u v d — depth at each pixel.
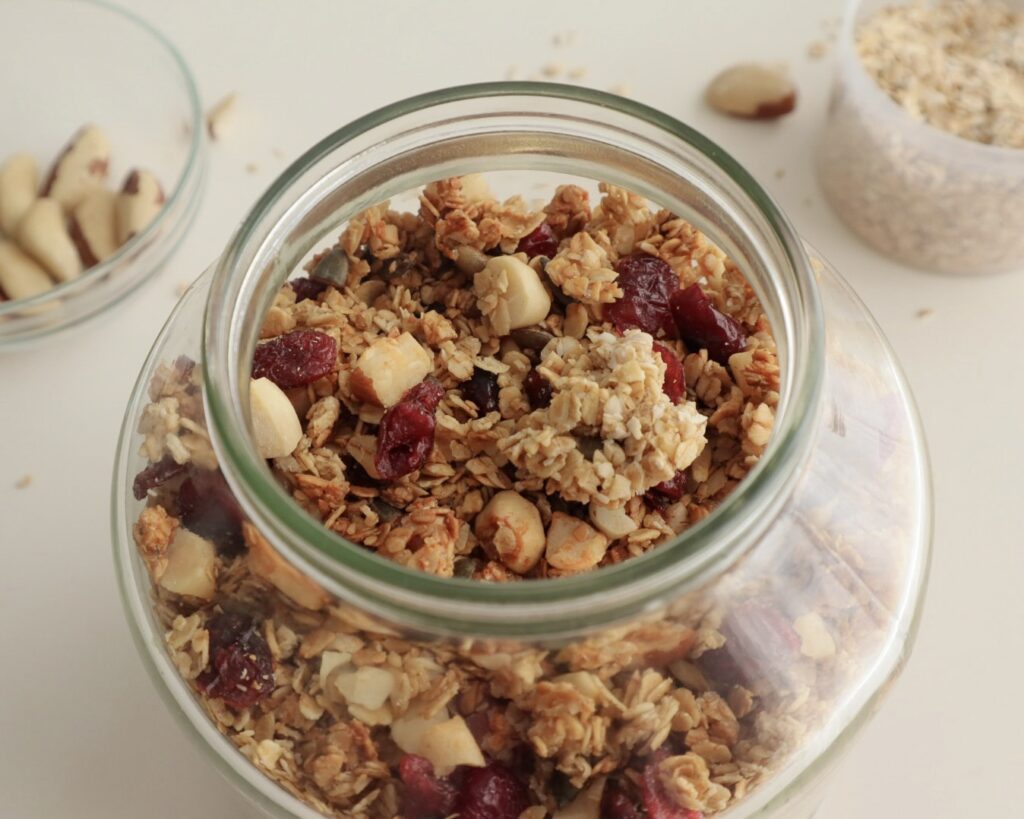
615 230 0.33
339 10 0.50
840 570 0.30
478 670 0.28
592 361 0.31
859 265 0.46
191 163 0.45
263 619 0.29
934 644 0.40
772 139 0.48
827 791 0.38
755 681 0.29
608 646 0.27
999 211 0.43
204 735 0.31
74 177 0.48
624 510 0.30
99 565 0.42
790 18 0.50
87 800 0.39
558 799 0.28
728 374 0.32
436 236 0.33
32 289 0.47
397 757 0.28
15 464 0.43
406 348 0.32
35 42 0.49
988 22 0.49
